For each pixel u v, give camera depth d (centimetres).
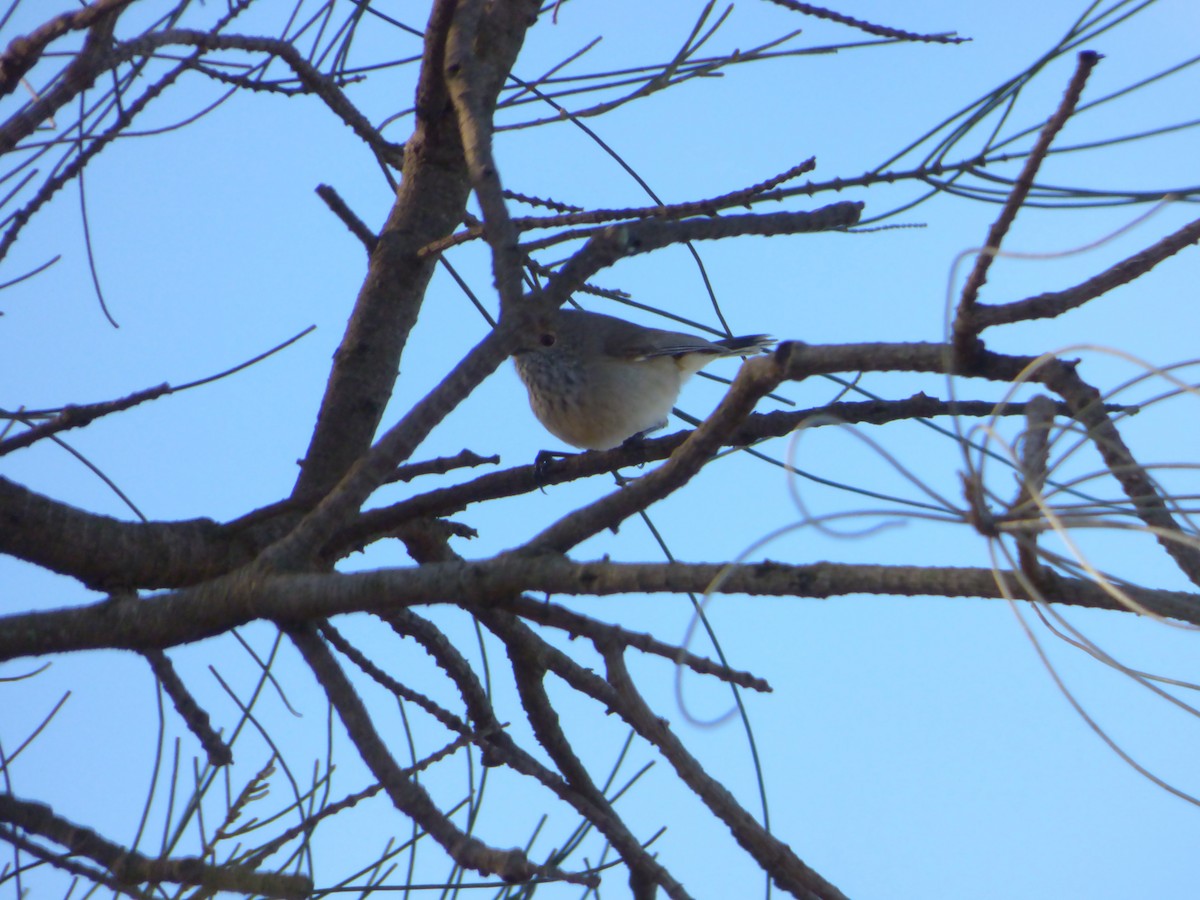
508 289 566
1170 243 452
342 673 519
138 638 554
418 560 784
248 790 452
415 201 793
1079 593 405
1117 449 407
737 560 442
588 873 467
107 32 591
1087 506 395
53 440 636
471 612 676
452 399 559
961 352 442
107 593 659
